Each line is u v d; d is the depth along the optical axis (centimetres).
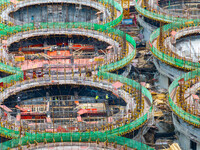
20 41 16138
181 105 12675
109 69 14425
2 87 13475
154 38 16138
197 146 12562
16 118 12425
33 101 13512
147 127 12581
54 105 13638
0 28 16250
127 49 15150
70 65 14788
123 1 19775
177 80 13512
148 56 17088
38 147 10831
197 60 15025
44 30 16312
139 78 15250
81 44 16450
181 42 16575
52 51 15975
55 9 18375
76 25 16412
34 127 11988
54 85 14025
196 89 13412
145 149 10769
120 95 13212
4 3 18025
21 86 13650
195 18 17950
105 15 17562
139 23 19275
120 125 11906
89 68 14675
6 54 15150
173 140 13300
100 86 13675
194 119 12156
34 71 14312
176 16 18025
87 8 18238
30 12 18300
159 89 15462
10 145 10825
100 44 16238
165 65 15250
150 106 12588
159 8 18500
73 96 14050
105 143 10900
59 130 11738
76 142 10981
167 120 13900
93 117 13112
